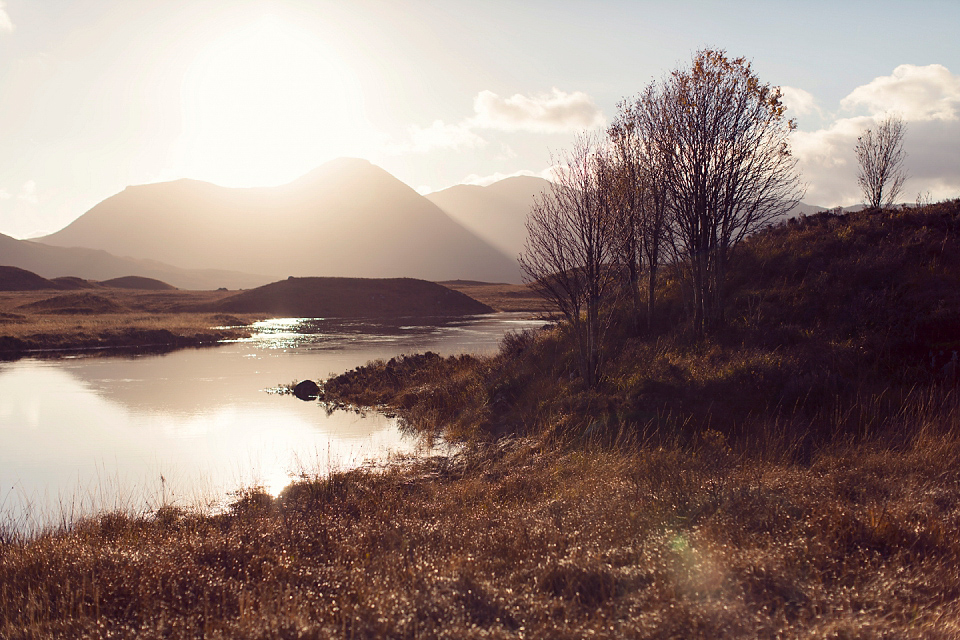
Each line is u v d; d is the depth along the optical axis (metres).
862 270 15.27
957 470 6.73
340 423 15.93
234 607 4.33
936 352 11.26
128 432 15.03
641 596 3.86
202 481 10.80
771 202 15.35
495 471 10.03
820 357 11.95
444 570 4.46
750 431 9.84
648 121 16.39
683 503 6.07
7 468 11.89
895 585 3.90
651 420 10.86
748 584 4.00
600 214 13.16
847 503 5.65
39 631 4.02
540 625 3.53
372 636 3.58
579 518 5.75
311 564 5.15
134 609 4.48
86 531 7.41
